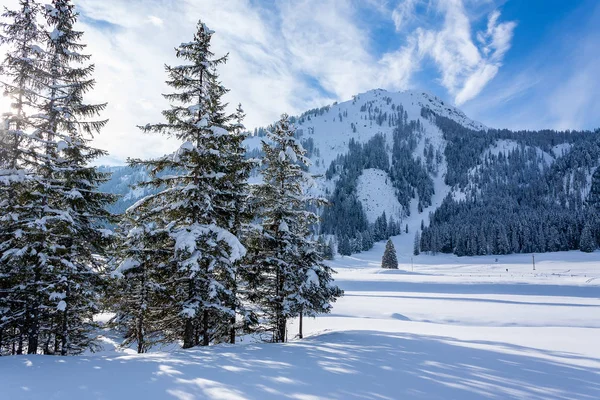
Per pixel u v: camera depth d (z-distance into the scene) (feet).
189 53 41.37
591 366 28.17
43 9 40.88
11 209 37.32
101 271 42.45
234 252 35.70
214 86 43.62
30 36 40.29
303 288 46.75
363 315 99.86
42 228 34.42
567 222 428.56
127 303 50.96
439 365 27.78
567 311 97.14
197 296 38.93
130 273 40.52
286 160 51.29
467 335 50.52
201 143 40.78
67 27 42.98
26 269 36.14
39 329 42.50
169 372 24.66
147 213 39.19
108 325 59.21
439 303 118.01
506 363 28.91
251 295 49.16
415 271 295.89
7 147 36.99
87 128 42.47
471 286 167.53
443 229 496.64
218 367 26.14
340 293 53.78
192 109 39.04
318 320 88.38
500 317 90.84
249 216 44.47
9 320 37.32
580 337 47.50
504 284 166.20
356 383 22.43
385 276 226.17
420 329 62.64
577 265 318.24
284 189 51.08
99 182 45.96
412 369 26.30
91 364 27.32
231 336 47.21
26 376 23.95
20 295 37.65
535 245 418.10
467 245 444.55
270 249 49.88
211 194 41.37
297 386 21.56
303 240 51.06
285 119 53.98
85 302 46.44
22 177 36.06
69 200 39.40
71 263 37.70
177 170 42.27
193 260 35.14
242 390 20.67
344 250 474.08
